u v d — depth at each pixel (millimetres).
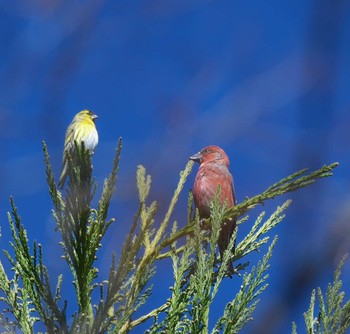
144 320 7000
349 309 7012
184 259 7008
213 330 6875
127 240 6391
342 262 6172
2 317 6629
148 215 7008
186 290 6855
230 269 8070
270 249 7023
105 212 6484
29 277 6406
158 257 7465
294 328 7102
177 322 6762
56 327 6340
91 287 6637
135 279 7109
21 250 6566
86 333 6199
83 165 6273
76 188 6281
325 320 7012
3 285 6715
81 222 6348
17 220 6500
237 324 6734
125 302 7016
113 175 6395
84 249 6414
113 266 6188
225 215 7473
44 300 6340
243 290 6887
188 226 7363
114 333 6406
